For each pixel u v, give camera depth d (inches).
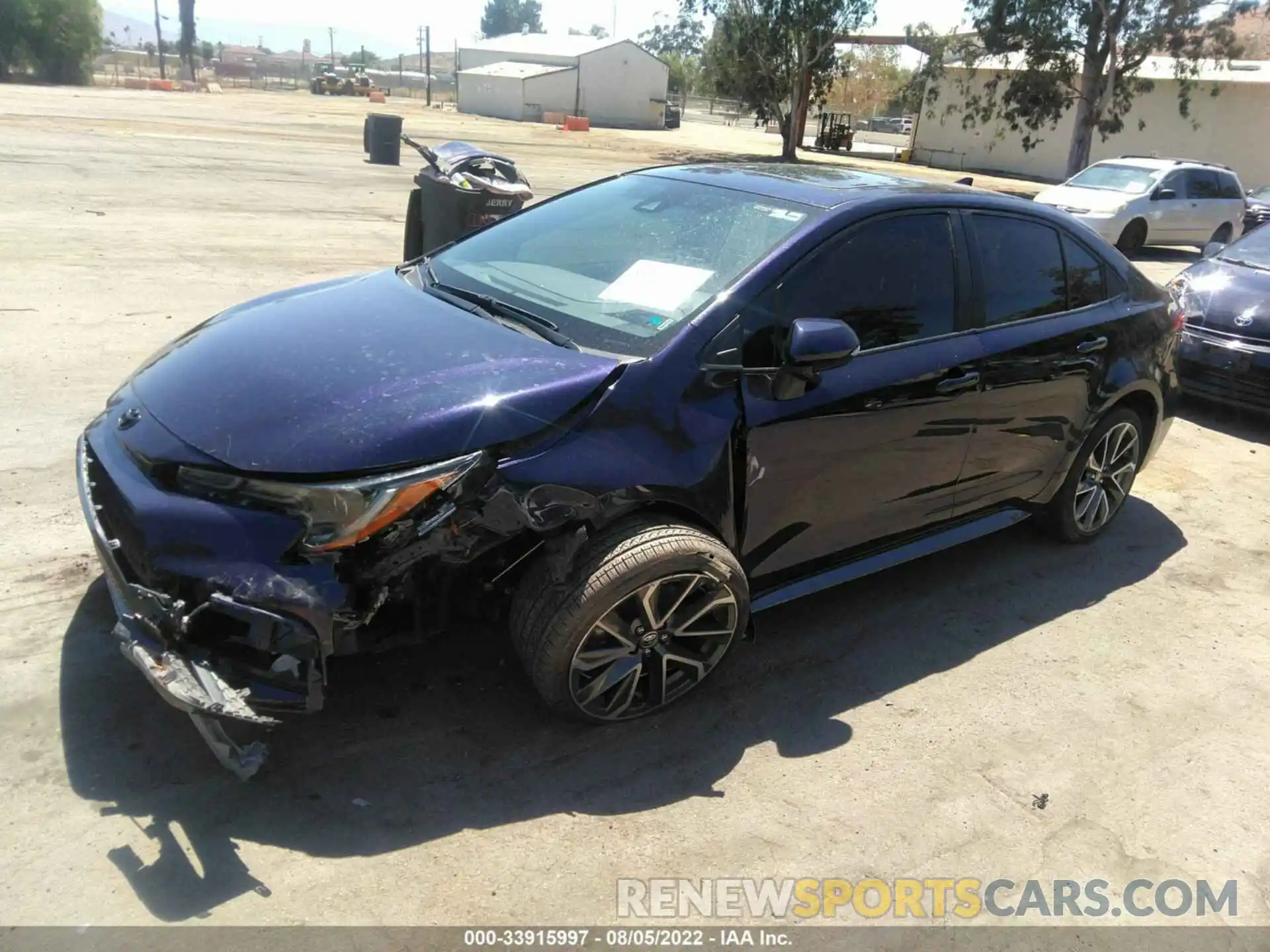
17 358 231.9
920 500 150.9
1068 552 188.7
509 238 159.2
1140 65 1118.4
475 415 106.3
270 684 99.3
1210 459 249.6
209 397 113.0
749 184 151.2
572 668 114.3
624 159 1141.7
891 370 137.6
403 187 626.2
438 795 109.4
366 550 99.7
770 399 124.5
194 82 2277.3
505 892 98.1
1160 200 656.4
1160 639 159.2
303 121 1200.8
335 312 132.6
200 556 99.0
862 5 1295.5
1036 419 163.2
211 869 96.7
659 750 121.2
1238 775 126.9
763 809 113.1
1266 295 270.5
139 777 107.1
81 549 151.0
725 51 1368.1
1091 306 174.7
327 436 103.4
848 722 130.6
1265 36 1249.4
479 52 2370.8
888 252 141.2
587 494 108.8
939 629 156.6
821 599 163.3
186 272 332.8
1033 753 127.8
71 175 531.2
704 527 122.4
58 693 118.4
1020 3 1094.4
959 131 1450.5
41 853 96.4
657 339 121.2
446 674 130.0
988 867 108.3
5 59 1914.4
